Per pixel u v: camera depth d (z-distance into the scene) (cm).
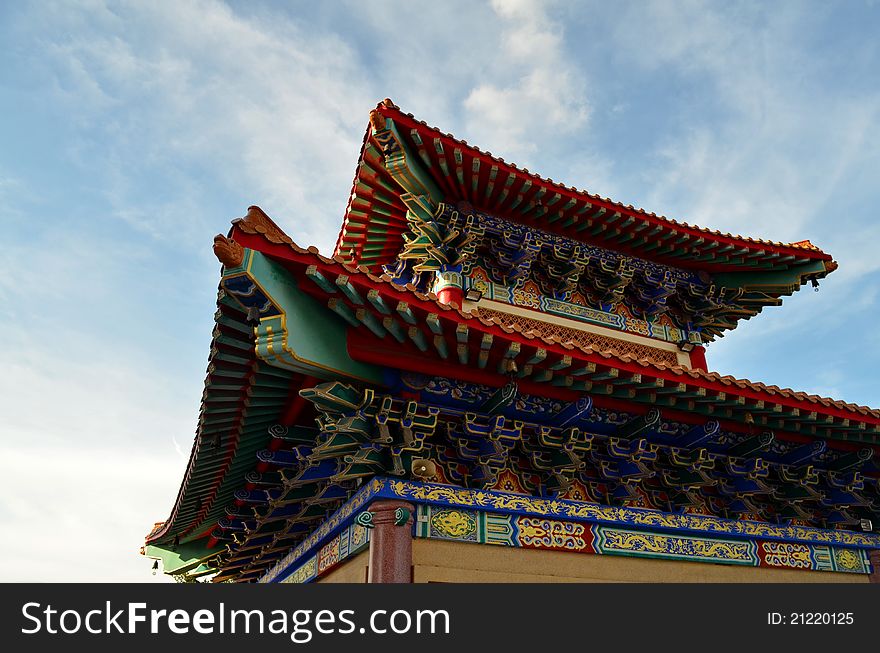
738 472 1080
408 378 863
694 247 1528
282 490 1121
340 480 848
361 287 726
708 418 1019
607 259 1517
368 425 842
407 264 1557
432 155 1279
